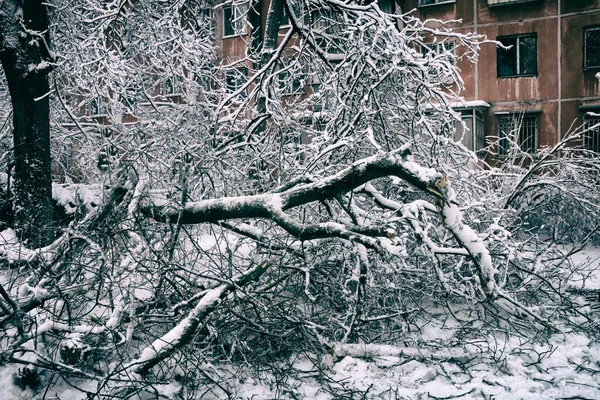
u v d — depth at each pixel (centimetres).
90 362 430
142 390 397
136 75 827
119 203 577
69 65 863
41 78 689
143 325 466
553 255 746
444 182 443
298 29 762
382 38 690
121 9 794
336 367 462
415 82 714
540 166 714
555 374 451
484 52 1895
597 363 473
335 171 659
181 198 559
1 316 439
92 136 814
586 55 1783
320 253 577
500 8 1872
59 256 502
